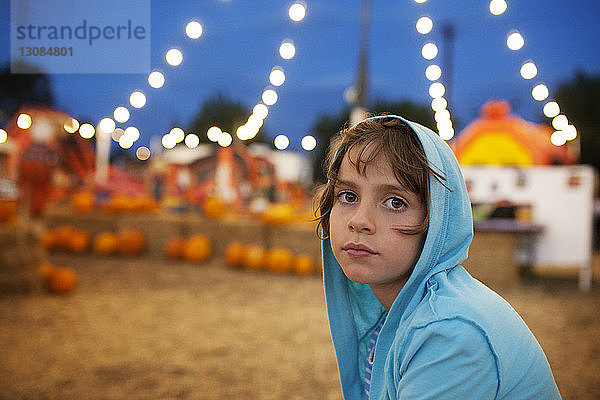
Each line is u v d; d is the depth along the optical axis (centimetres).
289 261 662
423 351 76
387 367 85
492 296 88
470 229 91
